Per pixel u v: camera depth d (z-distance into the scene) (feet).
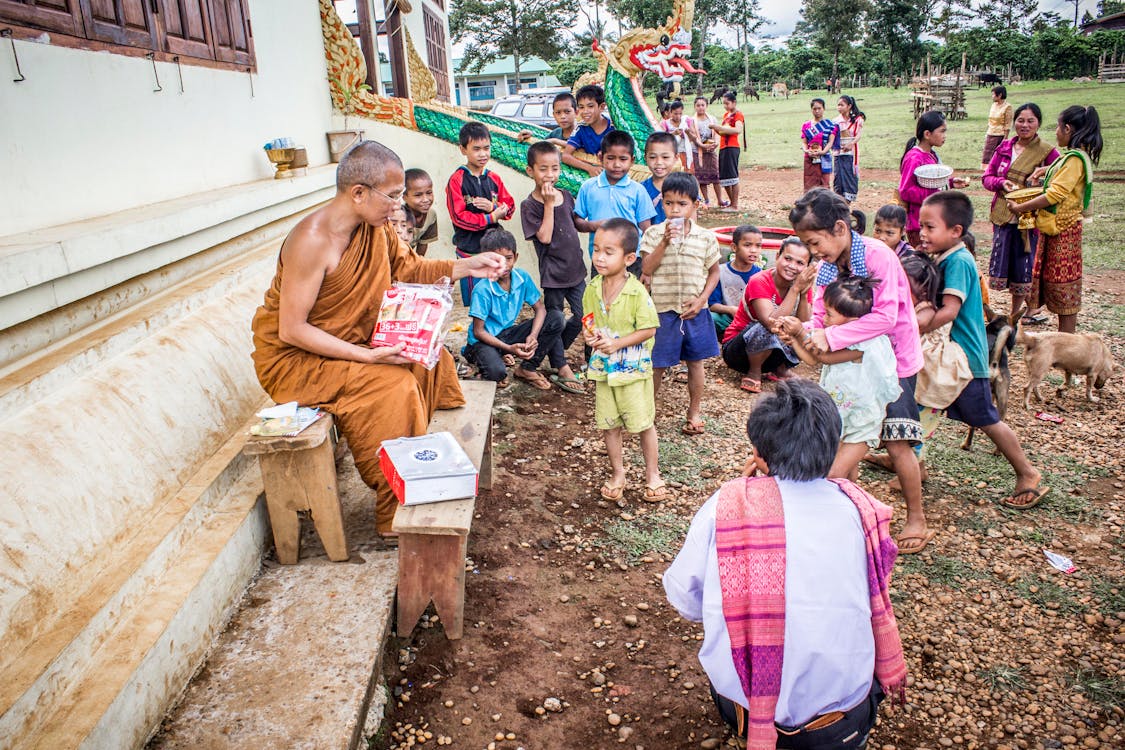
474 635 10.55
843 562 6.64
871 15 221.25
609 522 13.64
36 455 8.03
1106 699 9.58
